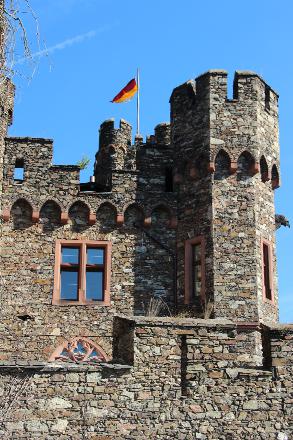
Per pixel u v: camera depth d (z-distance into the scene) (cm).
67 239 2466
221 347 1822
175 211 2508
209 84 2505
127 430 1722
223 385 1794
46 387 1709
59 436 1683
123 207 2505
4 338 2342
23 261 2423
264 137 2516
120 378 1755
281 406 1784
